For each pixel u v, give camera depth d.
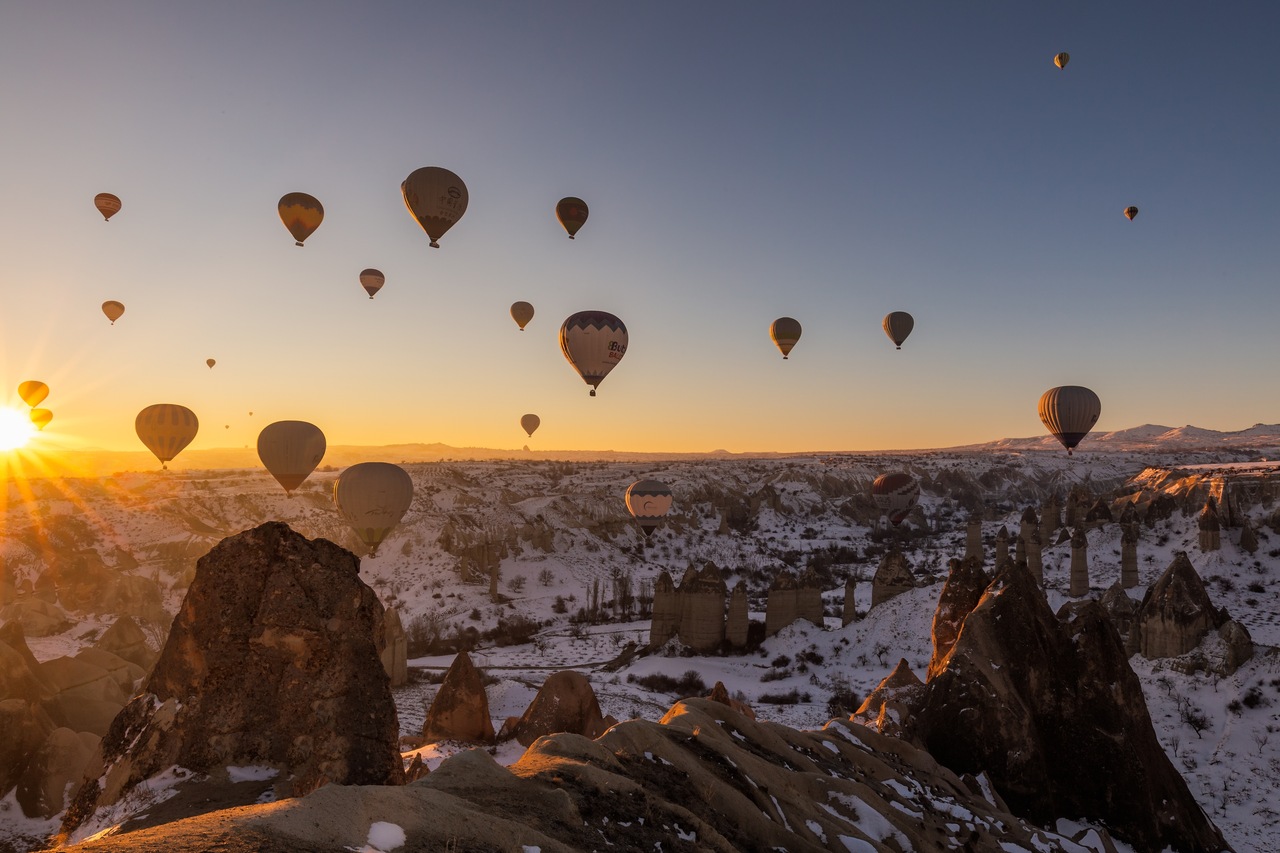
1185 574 57.41
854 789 19.75
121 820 14.76
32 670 44.97
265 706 16.81
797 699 63.28
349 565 18.06
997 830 21.67
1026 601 29.73
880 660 69.69
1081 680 28.56
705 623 78.19
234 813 9.12
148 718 16.77
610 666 78.44
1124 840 26.25
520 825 10.81
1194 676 51.81
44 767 34.97
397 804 10.05
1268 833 35.31
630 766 15.38
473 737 37.53
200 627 17.25
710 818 14.48
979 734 26.66
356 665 17.09
